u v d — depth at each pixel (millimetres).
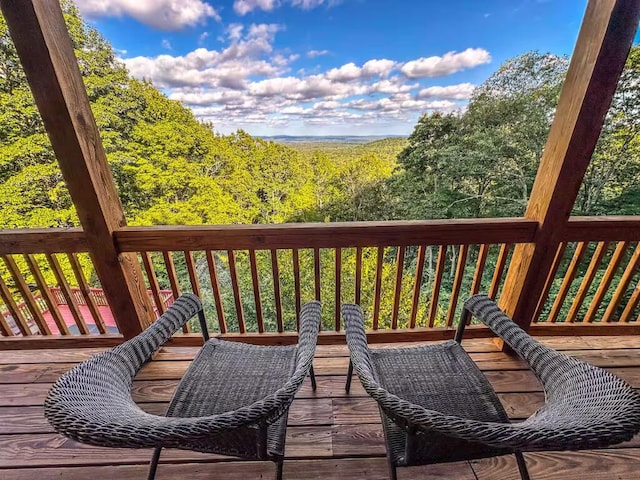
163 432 698
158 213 5988
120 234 1700
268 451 963
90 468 1343
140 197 5934
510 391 1734
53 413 749
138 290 1919
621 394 791
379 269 1866
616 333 2104
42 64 1274
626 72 3332
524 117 4746
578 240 1750
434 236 1750
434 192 5367
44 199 4367
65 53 1369
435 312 2051
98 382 922
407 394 1209
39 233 1678
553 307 2068
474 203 5129
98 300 6066
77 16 4156
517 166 4883
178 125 5988
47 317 6105
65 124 1391
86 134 1492
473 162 5008
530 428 684
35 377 1858
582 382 895
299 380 898
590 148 1506
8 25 1201
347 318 1367
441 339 2084
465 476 1294
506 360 1959
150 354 1184
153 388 1781
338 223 1736
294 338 2041
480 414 1133
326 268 5891
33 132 4039
